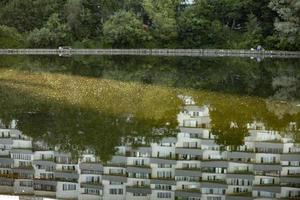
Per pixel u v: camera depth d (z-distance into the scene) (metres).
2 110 38.31
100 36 120.12
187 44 114.38
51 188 21.20
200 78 60.31
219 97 44.50
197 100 42.69
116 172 24.02
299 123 33.19
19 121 34.50
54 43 117.75
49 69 70.38
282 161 25.20
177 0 118.56
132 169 24.55
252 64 80.75
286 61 86.19
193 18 114.94
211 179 23.06
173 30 115.81
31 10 122.50
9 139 29.89
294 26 87.50
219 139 29.39
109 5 123.12
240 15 114.94
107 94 46.09
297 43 96.44
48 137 30.19
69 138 29.97
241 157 26.08
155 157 26.47
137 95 45.47
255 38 106.62
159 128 32.31
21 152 27.27
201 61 88.06
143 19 124.69
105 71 68.44
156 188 21.80
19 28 122.00
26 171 23.83
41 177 22.75
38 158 26.20
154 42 116.69
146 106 39.84
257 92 47.72
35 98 43.91
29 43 117.56
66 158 26.02
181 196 20.73
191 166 25.11
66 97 44.25
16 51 114.19
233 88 50.78
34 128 32.41
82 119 35.00
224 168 24.50
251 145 28.05
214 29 113.56
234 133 30.69
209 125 32.78
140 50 112.25
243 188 21.58
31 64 79.44
